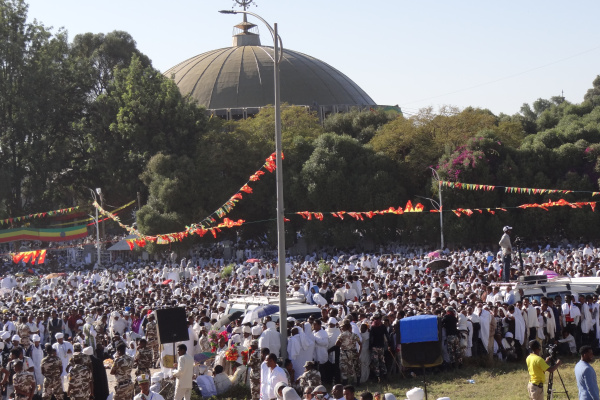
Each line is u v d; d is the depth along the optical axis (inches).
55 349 726.5
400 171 2492.6
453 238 2196.1
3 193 2596.0
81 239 2785.4
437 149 2501.2
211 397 744.3
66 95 3009.4
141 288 1440.7
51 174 2849.4
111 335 1000.2
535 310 882.1
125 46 3376.0
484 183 2244.1
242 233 2578.7
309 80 4633.4
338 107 4352.9
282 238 773.3
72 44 3356.3
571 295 917.8
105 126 2903.5
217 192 2507.4
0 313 1123.3
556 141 2498.8
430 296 1059.9
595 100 4062.5
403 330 641.0
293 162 2583.7
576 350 907.4
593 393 522.6
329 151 2488.9
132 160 2738.7
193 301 1116.5
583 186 2250.2
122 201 2815.0
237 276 1593.3
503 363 872.9
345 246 2341.3
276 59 818.2
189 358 682.2
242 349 792.9
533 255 1664.6
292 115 3186.5
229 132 2901.1
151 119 2812.5
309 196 2381.9
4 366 788.0
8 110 2783.0
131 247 2311.8
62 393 691.4
